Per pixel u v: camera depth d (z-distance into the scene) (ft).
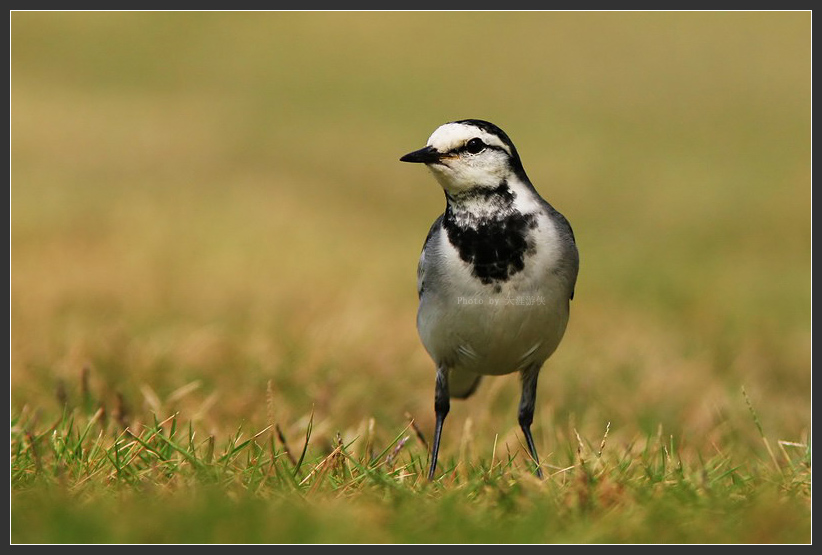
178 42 138.92
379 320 49.52
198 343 40.55
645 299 61.93
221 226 71.51
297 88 124.36
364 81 126.82
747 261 74.49
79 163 89.81
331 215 81.71
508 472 25.57
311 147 103.96
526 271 26.30
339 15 152.15
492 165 26.32
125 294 51.57
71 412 31.09
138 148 97.66
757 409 39.45
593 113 116.47
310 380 37.65
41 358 38.40
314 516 21.38
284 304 51.70
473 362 28.04
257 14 151.12
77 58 129.08
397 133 109.81
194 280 55.52
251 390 35.70
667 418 37.42
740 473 27.48
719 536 21.38
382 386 38.75
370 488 24.06
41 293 49.70
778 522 21.61
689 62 132.87
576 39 141.69
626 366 44.34
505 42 140.67
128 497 22.95
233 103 117.70
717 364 47.62
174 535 20.43
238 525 20.70
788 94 122.42
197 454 26.94
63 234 65.10
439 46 140.26
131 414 31.01
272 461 24.93
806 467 26.35
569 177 95.66
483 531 21.24
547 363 43.62
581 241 78.38
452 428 35.04
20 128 99.45
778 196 92.07
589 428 35.17
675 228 83.41
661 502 22.67
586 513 22.39
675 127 112.68
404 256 70.23
